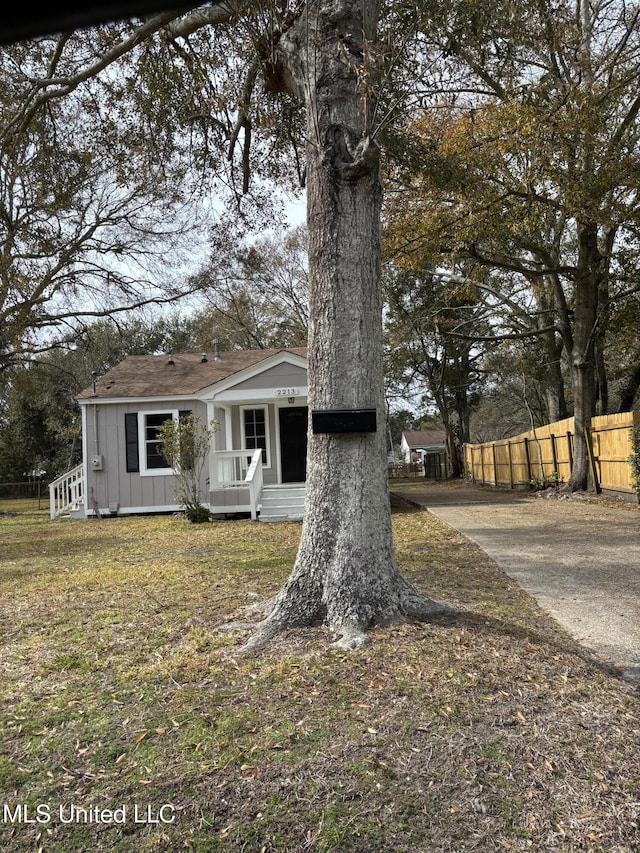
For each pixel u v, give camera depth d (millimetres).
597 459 15633
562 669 3590
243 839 2264
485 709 3070
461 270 19797
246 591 5734
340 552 4242
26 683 3684
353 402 4324
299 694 3258
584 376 16328
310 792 2490
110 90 8773
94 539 11422
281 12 4629
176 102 8555
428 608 4438
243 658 3783
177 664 3783
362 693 3232
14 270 14594
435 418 48781
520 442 21453
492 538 9227
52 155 10250
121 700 3367
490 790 2496
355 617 4082
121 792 2545
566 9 9828
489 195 12953
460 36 5859
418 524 11586
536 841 2238
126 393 17078
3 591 6457
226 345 36531
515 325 23266
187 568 7309
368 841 2238
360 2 4473
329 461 4340
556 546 8289
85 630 4711
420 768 2627
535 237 16688
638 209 14148
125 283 20578
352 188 4402
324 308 4398
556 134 11711
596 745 2799
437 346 32062
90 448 17062
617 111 14062
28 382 24797
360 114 4445
